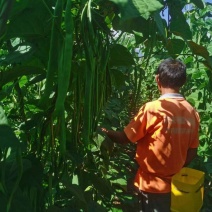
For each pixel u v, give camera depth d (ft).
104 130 10.98
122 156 15.21
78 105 7.49
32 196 6.99
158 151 10.72
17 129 8.68
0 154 6.08
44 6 6.40
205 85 16.65
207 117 17.67
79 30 6.92
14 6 6.18
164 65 11.00
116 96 14.87
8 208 6.01
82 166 9.07
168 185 10.93
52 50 6.38
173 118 10.66
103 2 6.76
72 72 7.34
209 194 15.84
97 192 10.55
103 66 7.15
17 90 7.63
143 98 22.82
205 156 16.75
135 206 13.85
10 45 7.00
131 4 5.98
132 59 7.86
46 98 6.55
